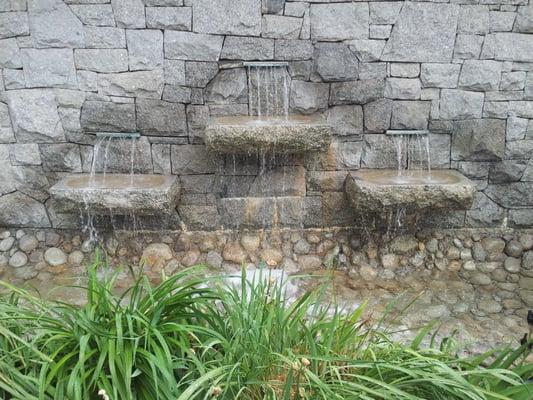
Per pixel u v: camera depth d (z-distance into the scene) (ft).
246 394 5.87
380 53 11.19
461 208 10.89
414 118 11.71
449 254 12.19
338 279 11.60
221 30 10.93
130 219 12.26
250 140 10.38
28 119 11.50
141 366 5.82
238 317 6.51
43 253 12.11
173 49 11.05
